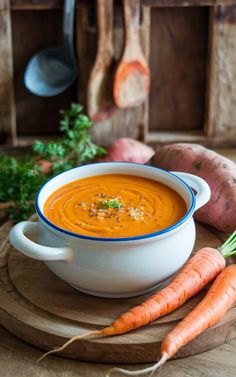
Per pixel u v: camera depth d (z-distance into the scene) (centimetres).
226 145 117
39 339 68
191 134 117
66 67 111
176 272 74
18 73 112
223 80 112
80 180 77
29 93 114
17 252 79
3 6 104
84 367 67
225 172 81
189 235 69
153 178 76
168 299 68
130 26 105
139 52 107
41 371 66
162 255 66
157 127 118
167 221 69
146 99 112
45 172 100
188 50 113
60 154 94
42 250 65
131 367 67
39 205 69
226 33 109
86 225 68
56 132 117
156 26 111
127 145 105
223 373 66
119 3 106
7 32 106
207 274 71
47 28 110
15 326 69
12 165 94
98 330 67
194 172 83
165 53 113
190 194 71
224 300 69
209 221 82
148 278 67
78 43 108
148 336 67
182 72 115
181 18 111
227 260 77
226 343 70
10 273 75
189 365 67
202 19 111
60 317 69
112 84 108
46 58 110
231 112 115
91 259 66
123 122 114
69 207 71
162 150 88
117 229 67
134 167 77
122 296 71
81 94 112
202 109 117
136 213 70
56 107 115
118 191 74
